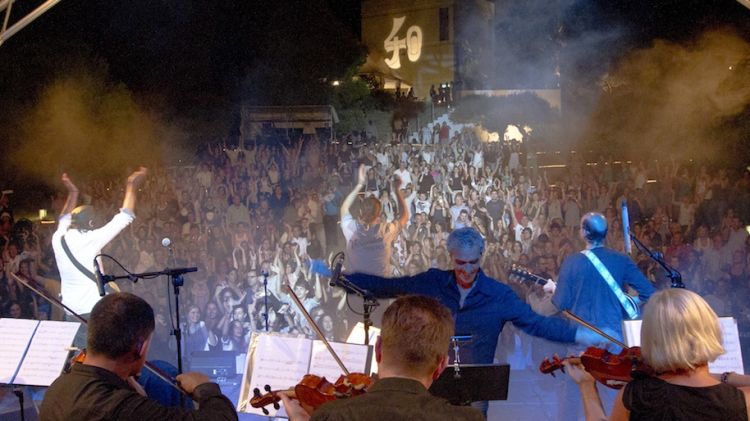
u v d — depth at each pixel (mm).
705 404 2697
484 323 4582
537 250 12898
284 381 4230
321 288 11758
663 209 16516
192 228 14312
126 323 2947
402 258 14727
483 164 22984
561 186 18625
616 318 5223
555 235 13938
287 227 13883
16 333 4598
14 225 12578
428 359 2461
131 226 13906
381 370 2508
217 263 12695
